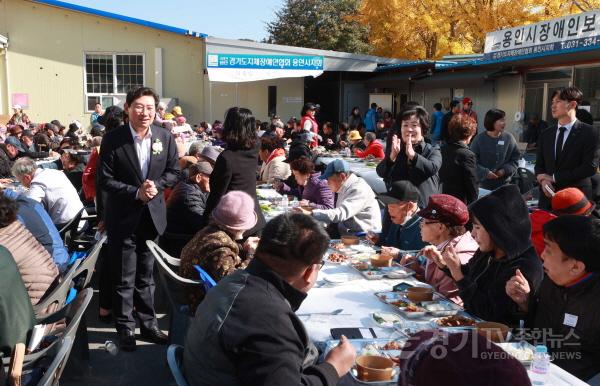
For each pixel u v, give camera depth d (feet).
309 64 61.77
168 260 13.71
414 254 13.25
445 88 58.95
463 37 76.95
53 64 65.36
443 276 11.41
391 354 7.92
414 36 78.74
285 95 70.33
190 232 16.51
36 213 13.44
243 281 6.66
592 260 8.15
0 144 32.68
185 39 66.33
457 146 17.54
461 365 3.92
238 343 6.12
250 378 5.98
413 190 14.17
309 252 6.67
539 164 18.93
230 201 11.88
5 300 8.45
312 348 7.64
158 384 13.12
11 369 8.41
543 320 8.93
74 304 10.21
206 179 16.96
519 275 9.13
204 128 52.90
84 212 19.74
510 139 22.07
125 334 14.73
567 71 47.32
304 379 6.35
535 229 11.74
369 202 17.10
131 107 14.46
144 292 15.25
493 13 65.51
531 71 51.19
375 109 63.31
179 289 12.12
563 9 61.11
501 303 9.45
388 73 67.67
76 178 24.79
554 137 18.25
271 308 6.32
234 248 11.73
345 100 72.23
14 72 65.00
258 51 62.34
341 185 17.16
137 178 14.48
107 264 16.44
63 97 65.87
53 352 9.26
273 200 21.11
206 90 67.21
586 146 17.52
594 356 8.35
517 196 9.57
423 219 11.93
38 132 43.98
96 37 65.51
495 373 3.84
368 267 12.30
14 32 64.54
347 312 9.77
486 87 56.39
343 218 16.67
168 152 15.07
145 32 65.92
